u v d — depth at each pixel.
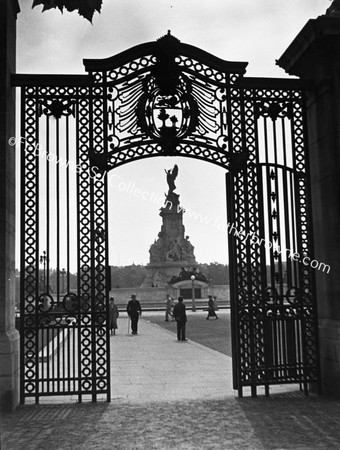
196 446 6.36
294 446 6.31
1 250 8.30
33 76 9.05
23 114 9.07
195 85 9.41
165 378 11.25
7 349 8.09
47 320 8.78
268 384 9.13
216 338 21.02
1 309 8.25
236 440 6.58
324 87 9.36
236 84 9.49
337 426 7.18
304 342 9.38
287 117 9.76
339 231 9.06
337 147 9.20
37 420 7.64
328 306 9.25
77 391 8.72
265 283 9.30
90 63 9.21
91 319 8.86
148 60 9.35
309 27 9.26
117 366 13.18
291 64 10.26
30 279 8.79
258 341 9.23
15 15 9.52
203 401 8.75
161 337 21.48
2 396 8.06
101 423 7.45
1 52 8.67
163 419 7.64
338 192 9.12
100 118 9.21
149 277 62.19
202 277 58.06
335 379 8.86
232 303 9.39
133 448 6.31
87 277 8.92
